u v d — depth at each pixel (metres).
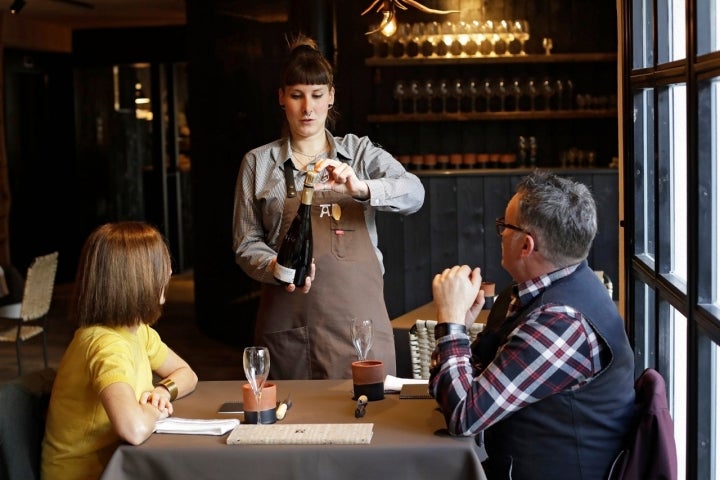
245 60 7.40
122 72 11.80
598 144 6.85
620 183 3.67
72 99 11.39
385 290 6.29
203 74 7.97
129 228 2.62
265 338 3.32
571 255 2.26
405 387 2.81
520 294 2.29
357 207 3.27
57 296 10.59
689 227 2.46
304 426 2.40
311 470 2.28
